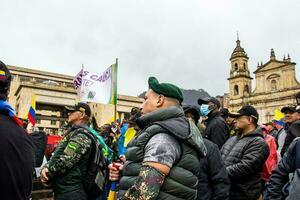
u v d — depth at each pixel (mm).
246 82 44438
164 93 2146
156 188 1650
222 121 4449
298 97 3424
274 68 39469
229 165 3592
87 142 3180
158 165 1706
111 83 7527
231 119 5891
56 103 29391
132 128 5395
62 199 3043
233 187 3434
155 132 1866
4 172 1354
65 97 30016
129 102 36781
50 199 6703
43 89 29109
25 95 28266
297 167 2523
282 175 2750
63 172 3039
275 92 38875
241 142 3678
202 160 3004
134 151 1946
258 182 3451
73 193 3055
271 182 2814
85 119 3859
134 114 5215
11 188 1371
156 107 2154
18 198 1408
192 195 1881
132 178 1894
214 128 4352
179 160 1870
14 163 1400
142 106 2250
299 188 2230
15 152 1421
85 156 3193
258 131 3666
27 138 1575
